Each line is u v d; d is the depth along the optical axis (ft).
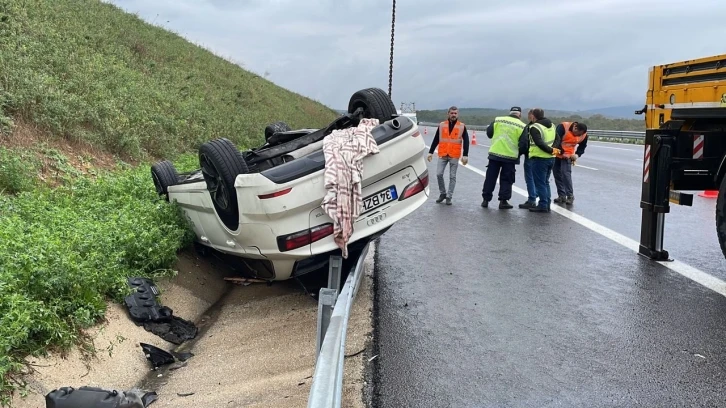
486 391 12.44
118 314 16.25
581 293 18.94
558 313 17.08
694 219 31.01
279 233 16.98
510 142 34.96
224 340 16.63
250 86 95.71
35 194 22.54
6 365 11.42
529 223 30.89
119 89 43.27
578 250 24.72
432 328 15.97
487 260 23.21
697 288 19.33
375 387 12.60
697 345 14.67
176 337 16.79
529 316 16.85
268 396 12.65
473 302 18.11
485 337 15.33
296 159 18.40
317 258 18.22
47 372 12.66
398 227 29.91
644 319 16.52
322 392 8.08
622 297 18.47
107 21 66.80
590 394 12.26
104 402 10.97
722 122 20.88
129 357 14.94
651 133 23.00
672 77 21.58
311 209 17.04
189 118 52.42
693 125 21.75
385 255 24.02
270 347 15.62
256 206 16.78
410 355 14.23
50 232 17.69
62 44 43.27
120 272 17.31
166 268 19.33
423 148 18.84
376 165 17.65
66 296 14.76
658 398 12.07
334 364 8.91
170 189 22.68
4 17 39.24
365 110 21.29
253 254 17.90
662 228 23.02
